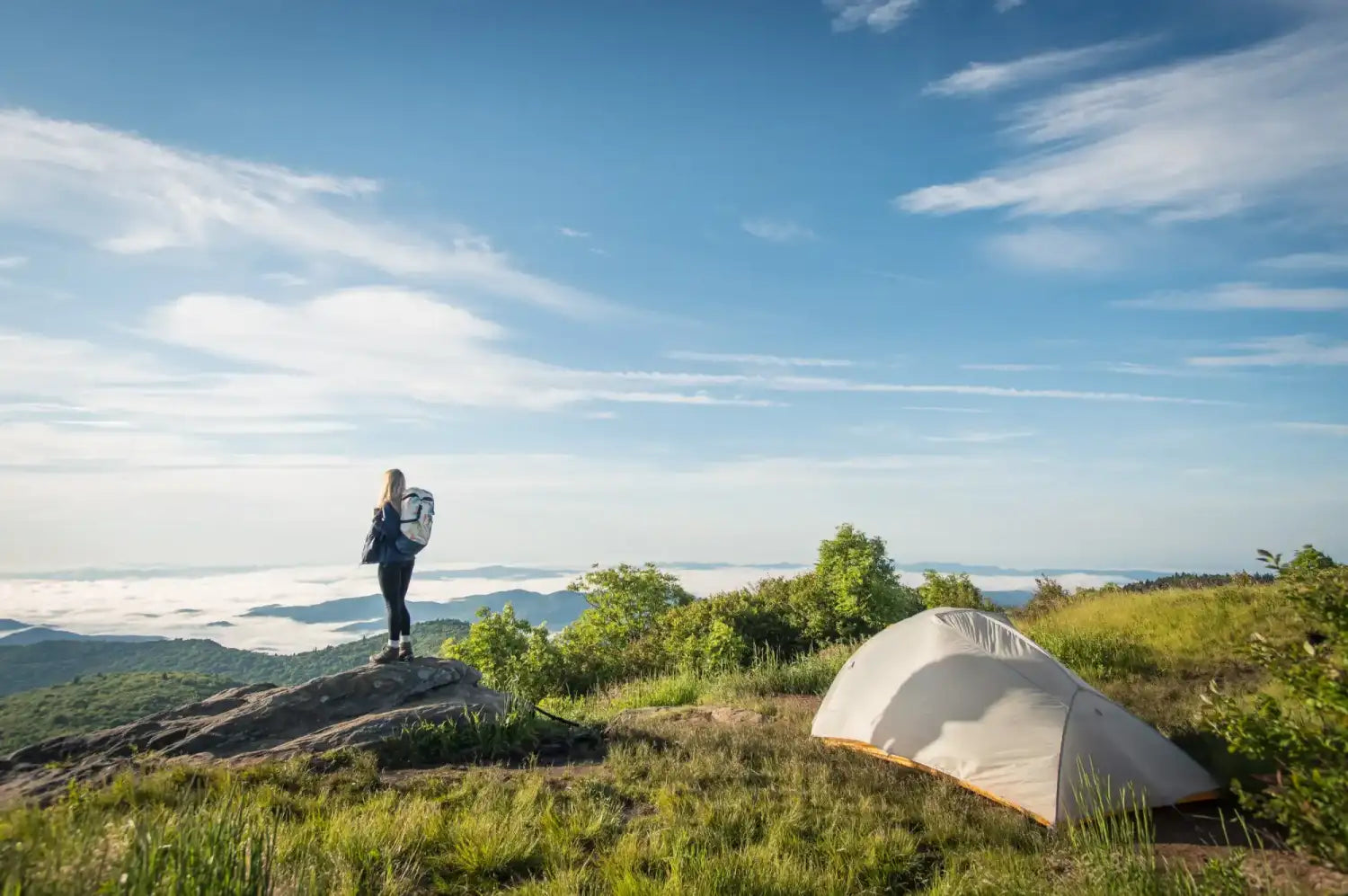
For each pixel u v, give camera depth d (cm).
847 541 2206
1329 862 568
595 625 2491
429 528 1123
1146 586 2536
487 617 1947
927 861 671
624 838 666
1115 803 748
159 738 916
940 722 881
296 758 831
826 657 1783
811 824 728
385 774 857
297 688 1019
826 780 848
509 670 1888
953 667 915
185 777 745
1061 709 818
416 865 596
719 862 614
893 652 1001
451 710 996
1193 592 1992
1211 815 748
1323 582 625
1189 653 1473
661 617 2400
